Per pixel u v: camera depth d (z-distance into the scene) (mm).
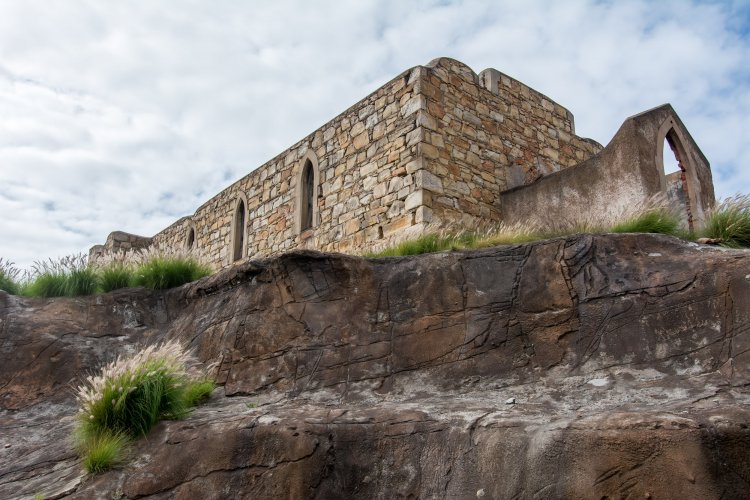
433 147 10289
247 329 6887
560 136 13281
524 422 4457
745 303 5129
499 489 4125
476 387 5758
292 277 7062
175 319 8250
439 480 4387
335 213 11695
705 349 5145
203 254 16297
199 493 4754
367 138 11289
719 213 7016
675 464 3621
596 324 5797
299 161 13070
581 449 3918
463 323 6262
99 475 4949
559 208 10242
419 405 5289
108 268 9195
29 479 5160
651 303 5652
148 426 5410
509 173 11688
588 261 6207
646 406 4559
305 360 6469
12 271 8961
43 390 6973
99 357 7555
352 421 4922
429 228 8805
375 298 6789
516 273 6438
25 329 7555
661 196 8359
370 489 4547
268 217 13820
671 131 9891
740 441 3625
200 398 6297
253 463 4816
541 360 5805
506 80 12328
